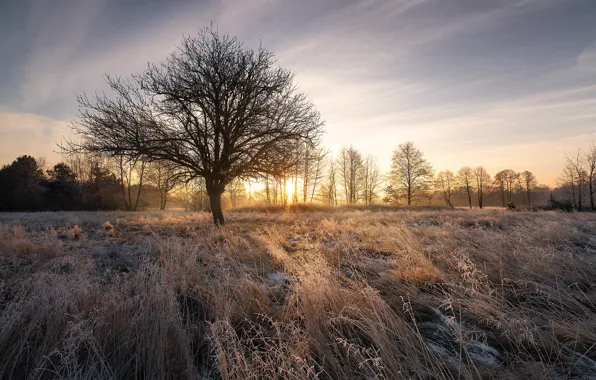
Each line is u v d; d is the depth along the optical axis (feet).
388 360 8.25
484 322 11.14
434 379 8.00
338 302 11.57
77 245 24.11
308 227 37.88
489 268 16.15
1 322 9.59
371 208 115.75
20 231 29.04
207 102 40.93
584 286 14.39
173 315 10.03
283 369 7.69
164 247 20.54
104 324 9.95
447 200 203.41
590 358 8.97
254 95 41.70
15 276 14.62
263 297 12.64
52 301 10.88
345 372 8.20
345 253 20.40
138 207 166.30
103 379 8.17
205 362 9.07
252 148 43.06
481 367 8.39
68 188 141.18
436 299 12.81
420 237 24.77
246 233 32.45
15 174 143.84
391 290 13.96
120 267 17.34
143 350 8.81
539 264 15.98
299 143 44.32
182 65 41.78
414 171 149.79
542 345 9.48
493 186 219.61
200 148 41.60
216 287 13.33
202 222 44.19
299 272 14.49
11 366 8.59
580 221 35.40
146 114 40.24
